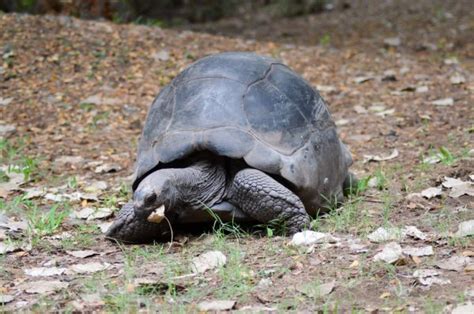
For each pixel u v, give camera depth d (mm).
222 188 9070
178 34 19734
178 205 8852
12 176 12125
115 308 7125
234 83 9289
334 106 15992
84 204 10859
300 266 7961
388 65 18781
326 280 7570
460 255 7977
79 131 14766
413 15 27469
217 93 9180
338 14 29359
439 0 29375
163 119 9328
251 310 6961
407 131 14039
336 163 9914
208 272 8000
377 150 13062
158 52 18391
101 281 7840
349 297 7141
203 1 31562
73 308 7141
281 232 8992
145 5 29203
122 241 9180
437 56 20453
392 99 16141
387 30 25516
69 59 17641
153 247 8969
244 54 9945
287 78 9711
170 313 6969
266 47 19609
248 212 8938
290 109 9336
